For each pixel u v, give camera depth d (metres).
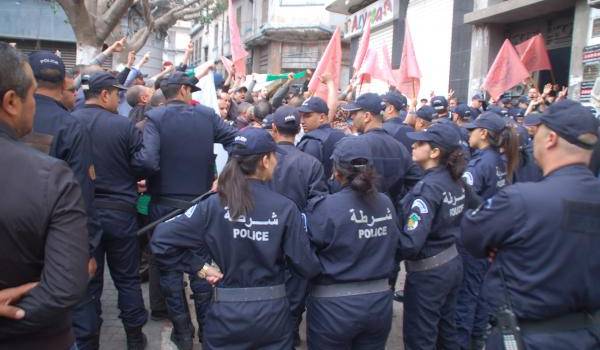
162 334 4.58
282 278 2.82
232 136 4.56
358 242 2.93
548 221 2.20
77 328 3.40
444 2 14.98
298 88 9.28
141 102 5.71
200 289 4.04
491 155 4.46
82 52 10.22
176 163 4.24
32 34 19.42
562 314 2.22
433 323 3.57
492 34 13.36
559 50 11.95
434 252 3.54
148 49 26.17
